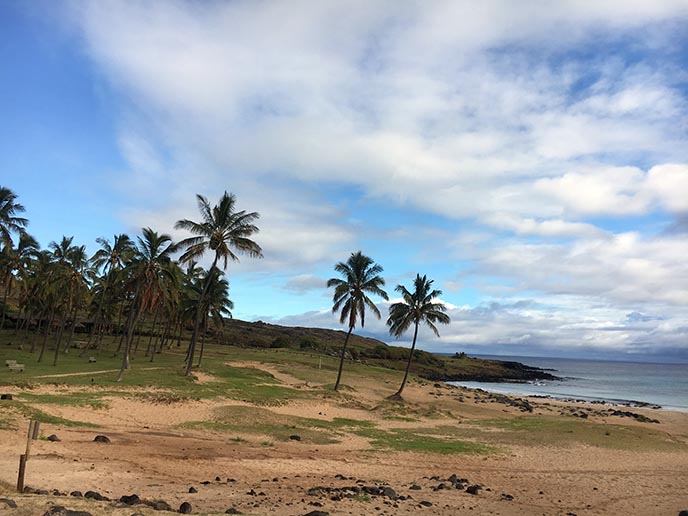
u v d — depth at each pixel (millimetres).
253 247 42938
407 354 120125
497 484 18203
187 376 41531
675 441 32000
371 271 51031
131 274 46125
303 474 17203
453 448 25141
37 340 75625
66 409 24891
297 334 149375
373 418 36312
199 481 14672
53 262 60281
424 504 13789
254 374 54062
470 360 146500
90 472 13961
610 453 26484
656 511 15422
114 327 94062
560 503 15664
